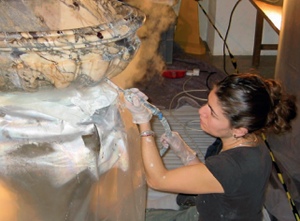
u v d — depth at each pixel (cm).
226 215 139
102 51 102
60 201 116
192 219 167
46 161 110
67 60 99
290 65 198
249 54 378
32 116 108
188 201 186
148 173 132
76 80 105
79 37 98
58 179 113
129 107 120
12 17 126
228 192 132
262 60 369
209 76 316
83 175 113
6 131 108
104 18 125
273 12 243
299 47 190
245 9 361
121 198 130
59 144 109
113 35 102
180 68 323
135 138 132
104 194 126
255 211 140
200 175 131
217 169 131
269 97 131
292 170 207
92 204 122
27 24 127
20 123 108
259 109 128
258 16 338
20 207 114
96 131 112
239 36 372
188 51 377
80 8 129
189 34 376
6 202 112
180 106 280
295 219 188
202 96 290
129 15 113
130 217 138
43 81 102
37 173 111
